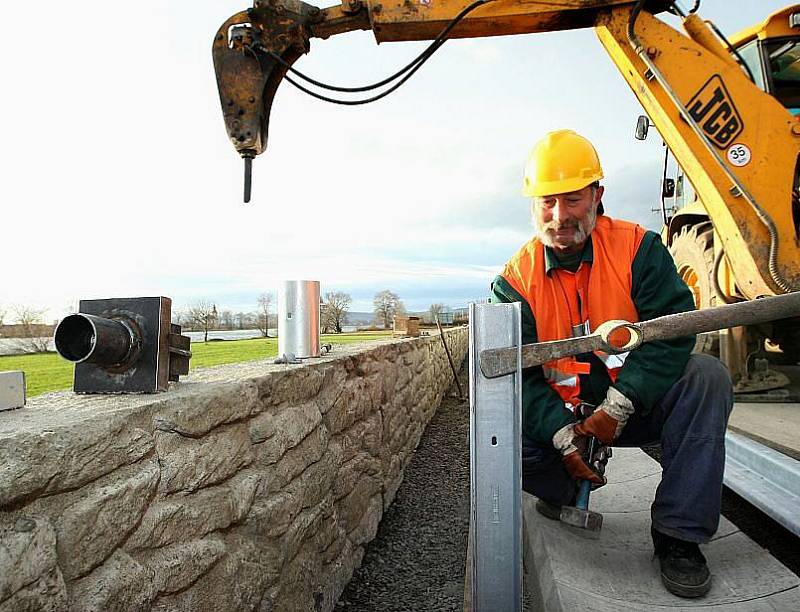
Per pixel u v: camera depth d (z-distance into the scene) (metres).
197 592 1.71
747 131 3.76
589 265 2.38
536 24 3.73
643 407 2.22
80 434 1.27
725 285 4.69
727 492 3.87
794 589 1.97
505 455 1.64
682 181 6.32
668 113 3.87
